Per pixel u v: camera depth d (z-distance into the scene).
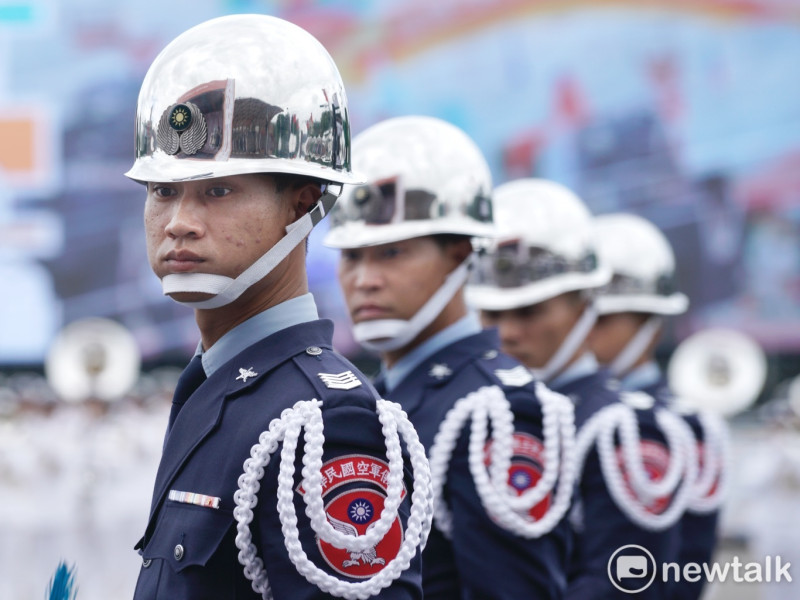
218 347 6.02
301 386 5.68
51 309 48.34
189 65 5.83
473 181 9.16
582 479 10.80
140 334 48.59
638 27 48.91
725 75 49.00
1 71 48.84
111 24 49.03
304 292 6.16
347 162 6.21
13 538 30.31
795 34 48.78
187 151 5.73
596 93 48.94
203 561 5.40
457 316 9.09
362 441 5.57
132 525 31.80
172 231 5.67
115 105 49.12
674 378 32.69
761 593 20.81
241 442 5.57
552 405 8.59
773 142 48.91
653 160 48.94
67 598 6.41
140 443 33.03
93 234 48.59
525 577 8.11
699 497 12.55
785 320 48.69
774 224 48.91
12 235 48.44
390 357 9.14
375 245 8.90
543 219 11.41
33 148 48.59
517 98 48.91
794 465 30.00
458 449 8.33
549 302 11.40
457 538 8.15
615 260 14.04
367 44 48.62
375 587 5.40
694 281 48.94
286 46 5.95
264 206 5.77
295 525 5.34
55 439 32.12
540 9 48.78
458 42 48.81
